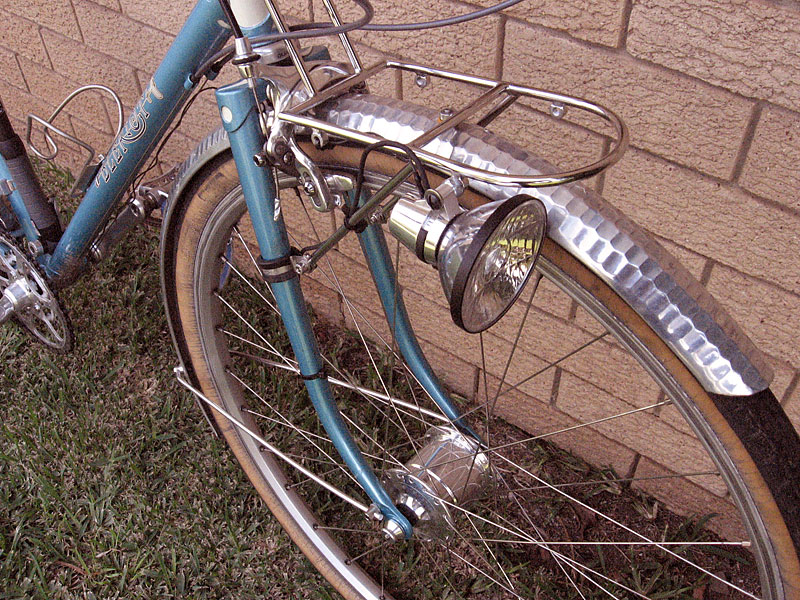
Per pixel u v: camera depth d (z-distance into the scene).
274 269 1.09
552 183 0.74
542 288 1.66
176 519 1.82
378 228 1.19
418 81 0.98
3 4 2.43
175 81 1.26
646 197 1.41
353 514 1.80
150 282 2.36
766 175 1.24
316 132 0.95
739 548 1.76
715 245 1.38
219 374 1.52
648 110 1.30
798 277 1.31
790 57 1.11
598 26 1.26
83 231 1.64
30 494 1.87
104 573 1.73
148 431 1.97
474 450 1.27
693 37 1.18
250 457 1.60
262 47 0.99
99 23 2.16
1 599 1.68
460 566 1.72
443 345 2.02
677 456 1.74
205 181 1.21
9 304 1.87
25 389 2.10
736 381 0.80
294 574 1.70
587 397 1.81
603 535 1.81
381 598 1.57
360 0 0.98
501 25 1.38
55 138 2.75
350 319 2.22
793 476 0.87
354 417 1.94
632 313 0.85
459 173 0.77
